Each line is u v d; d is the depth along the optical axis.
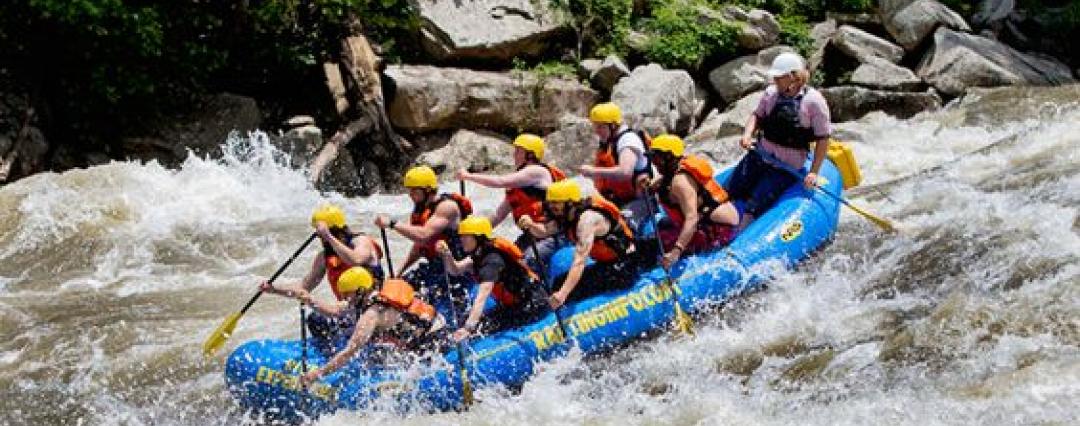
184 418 15.26
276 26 29.22
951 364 13.74
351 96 29.22
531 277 14.95
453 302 15.12
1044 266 15.67
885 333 15.05
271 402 14.37
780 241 16.78
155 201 23.73
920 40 31.81
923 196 20.00
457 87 28.97
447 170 28.42
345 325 14.67
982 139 26.45
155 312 18.95
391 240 22.34
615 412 14.15
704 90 31.44
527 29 30.52
